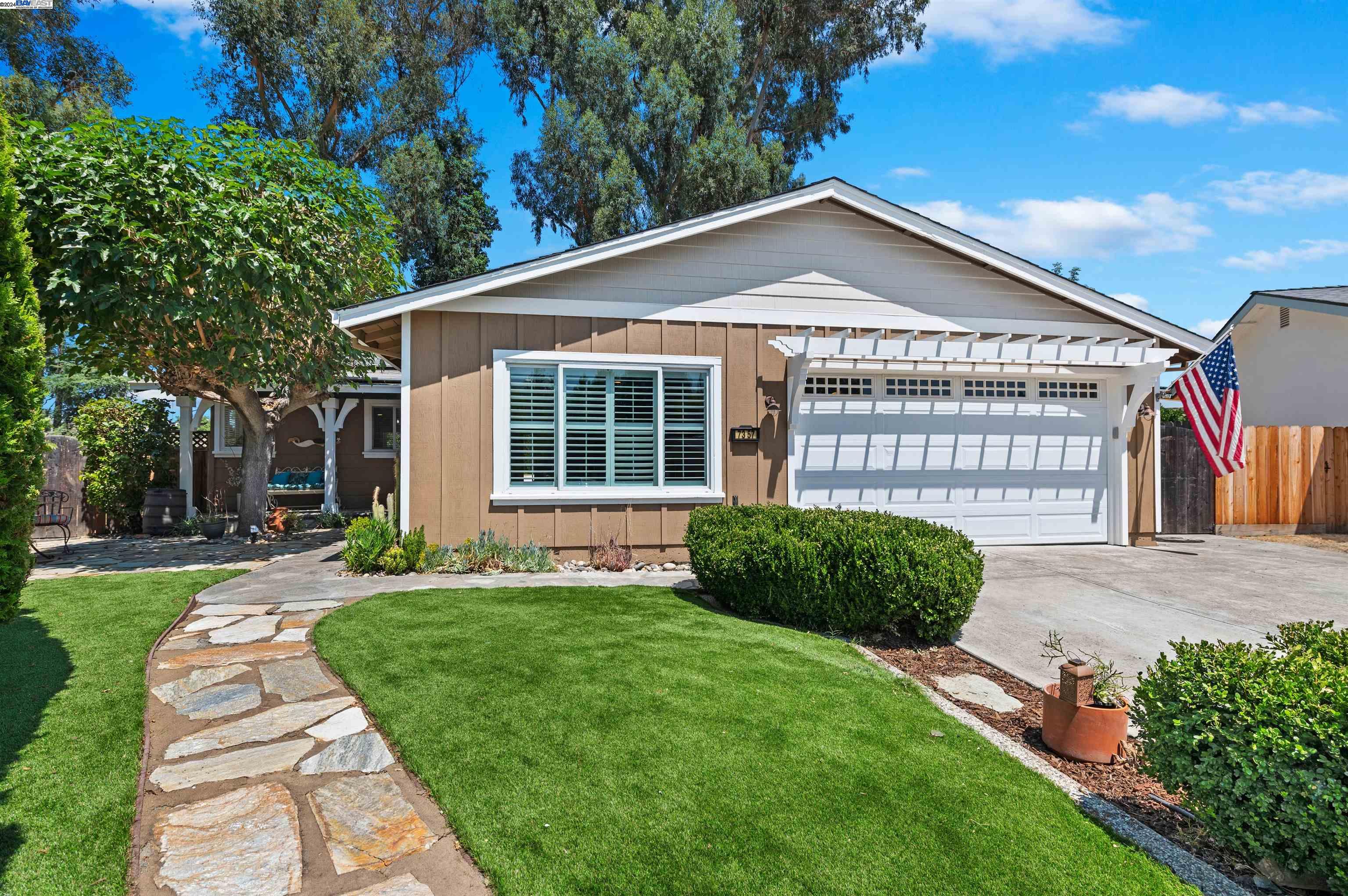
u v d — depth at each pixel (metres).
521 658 4.49
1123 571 7.89
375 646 4.75
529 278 8.01
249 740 3.45
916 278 9.25
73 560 8.77
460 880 2.41
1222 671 2.70
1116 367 9.60
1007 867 2.54
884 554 5.18
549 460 8.20
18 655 4.59
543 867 2.46
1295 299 12.71
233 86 19.73
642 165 20.16
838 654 4.89
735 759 3.25
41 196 7.41
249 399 10.88
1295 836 2.37
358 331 8.67
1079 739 3.49
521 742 3.36
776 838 2.66
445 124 22.02
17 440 3.38
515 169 21.50
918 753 3.42
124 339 8.96
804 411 8.93
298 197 9.02
